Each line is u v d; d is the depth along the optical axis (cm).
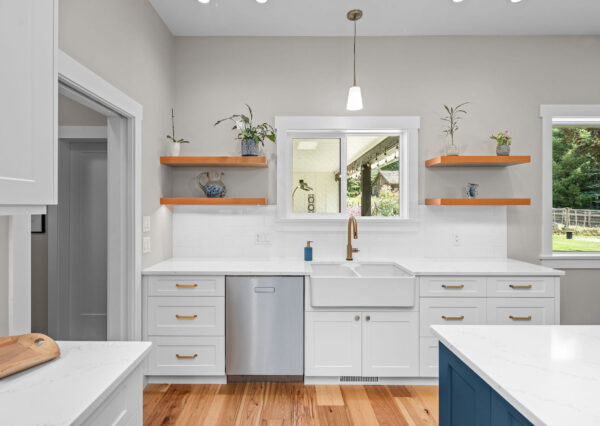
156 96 265
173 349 242
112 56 201
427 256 301
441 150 301
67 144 279
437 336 125
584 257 298
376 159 315
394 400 226
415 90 302
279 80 303
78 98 185
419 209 301
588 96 299
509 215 301
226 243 302
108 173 226
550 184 299
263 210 302
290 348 242
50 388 90
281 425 200
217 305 241
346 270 283
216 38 302
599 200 308
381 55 302
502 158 268
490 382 89
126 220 228
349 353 242
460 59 301
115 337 228
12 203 94
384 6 259
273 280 242
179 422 202
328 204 310
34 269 281
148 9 250
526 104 301
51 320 276
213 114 303
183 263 271
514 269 246
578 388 83
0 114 90
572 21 280
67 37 162
